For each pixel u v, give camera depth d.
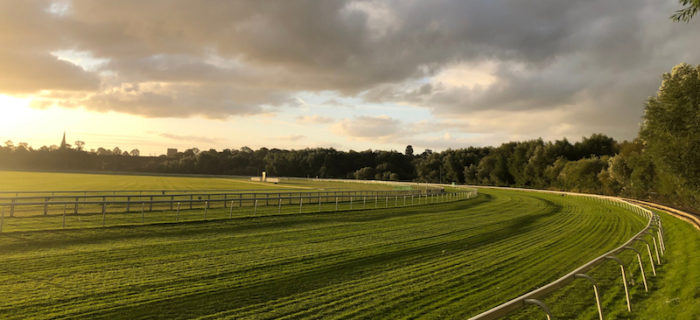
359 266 10.00
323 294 7.63
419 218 21.62
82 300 6.90
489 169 87.94
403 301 7.27
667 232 16.44
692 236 13.93
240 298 7.28
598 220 22.47
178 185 51.41
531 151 77.00
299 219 19.30
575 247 13.19
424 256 11.41
